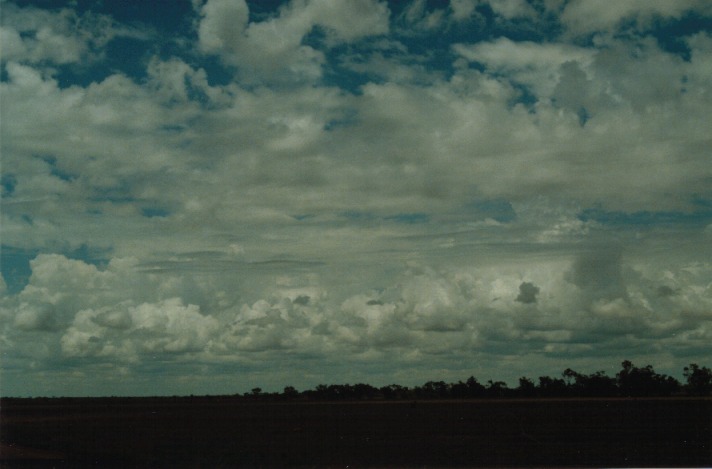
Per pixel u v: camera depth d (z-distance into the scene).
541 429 81.00
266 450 52.56
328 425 92.50
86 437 65.38
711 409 118.62
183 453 48.06
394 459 45.53
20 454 43.03
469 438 67.88
